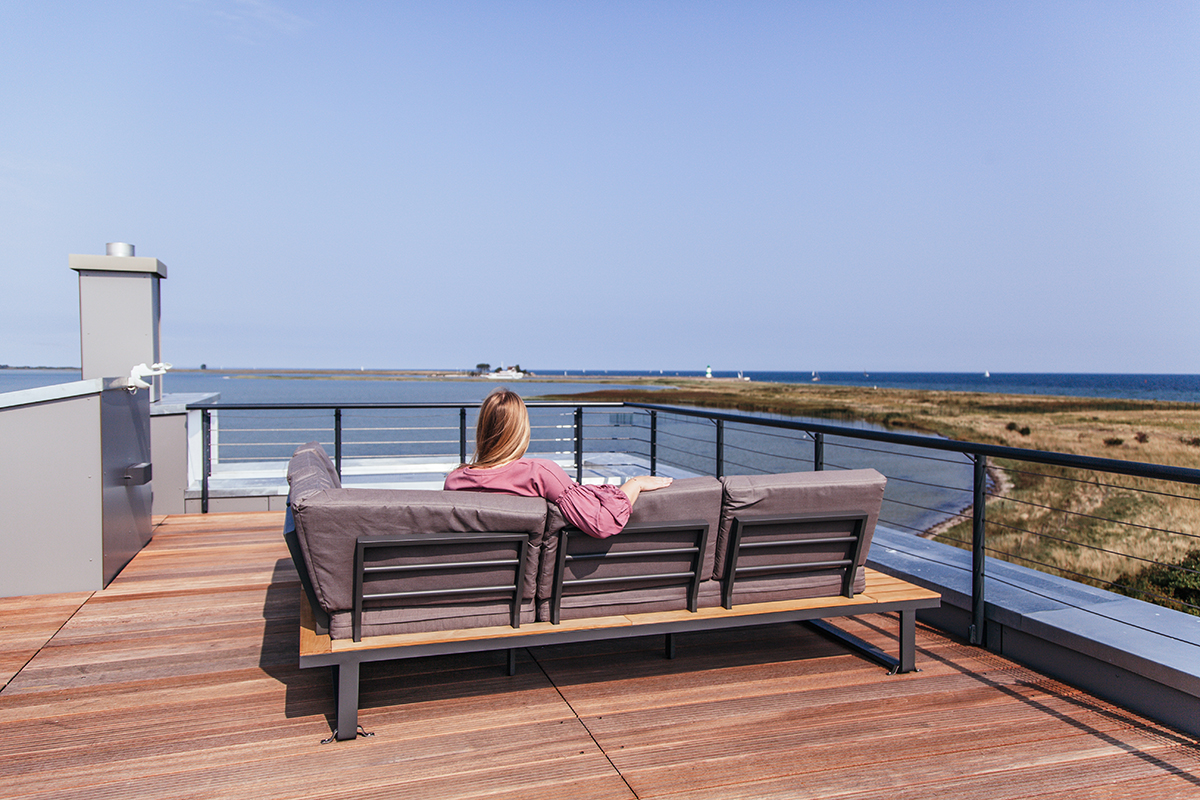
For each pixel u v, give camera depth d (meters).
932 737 1.97
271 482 5.63
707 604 2.27
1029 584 2.89
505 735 1.96
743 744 1.92
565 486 2.03
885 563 3.29
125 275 4.83
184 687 2.27
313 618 2.15
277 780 1.69
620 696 2.25
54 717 2.04
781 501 2.20
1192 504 16.20
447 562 1.89
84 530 3.29
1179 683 2.00
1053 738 1.98
